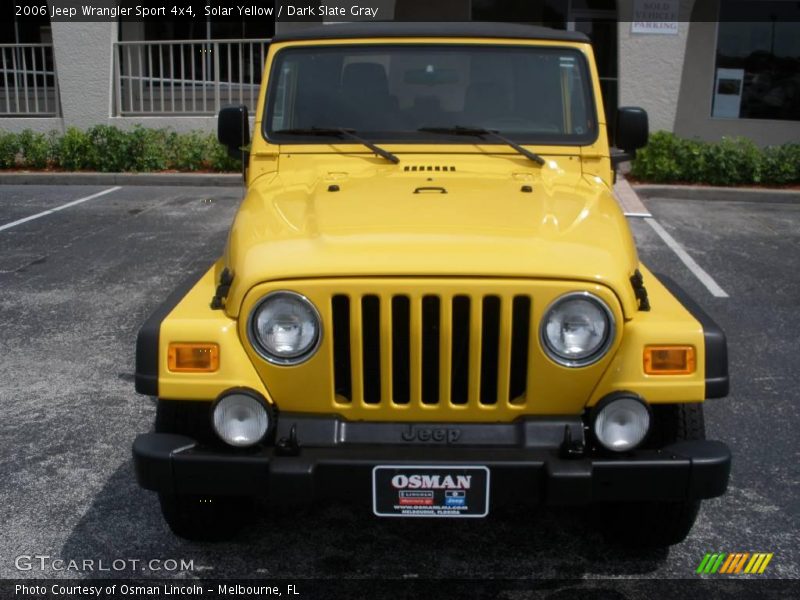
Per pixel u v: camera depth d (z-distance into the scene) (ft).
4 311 21.47
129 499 12.88
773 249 28.22
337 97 13.66
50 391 16.81
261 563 11.36
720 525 12.20
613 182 13.85
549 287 9.45
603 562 11.39
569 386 9.69
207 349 9.66
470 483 9.36
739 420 15.56
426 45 13.65
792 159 38.32
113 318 20.99
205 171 41.60
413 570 11.24
